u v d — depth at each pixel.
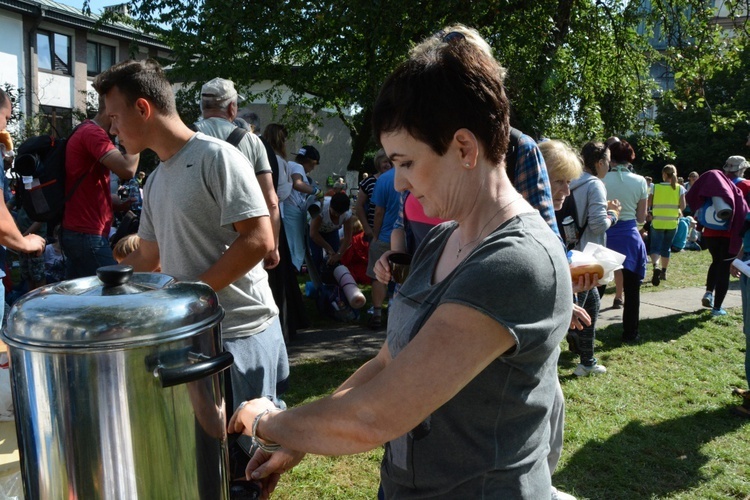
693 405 4.02
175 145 2.10
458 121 1.00
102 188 3.70
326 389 4.11
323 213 6.82
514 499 1.08
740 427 3.68
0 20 20.09
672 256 10.91
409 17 7.79
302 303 5.15
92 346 1.09
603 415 3.82
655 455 3.32
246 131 3.41
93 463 1.13
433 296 1.12
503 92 1.05
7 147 3.46
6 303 5.32
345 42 8.95
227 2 8.41
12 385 1.21
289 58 10.09
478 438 1.07
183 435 1.18
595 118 9.61
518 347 0.97
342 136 24.36
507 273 0.96
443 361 0.95
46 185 3.51
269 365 2.29
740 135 25.50
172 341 1.15
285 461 1.34
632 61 9.41
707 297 6.46
